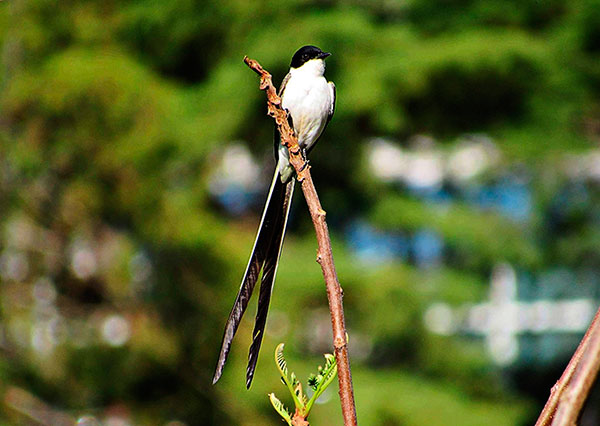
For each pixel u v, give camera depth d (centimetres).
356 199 1683
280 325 1447
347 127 1574
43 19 1491
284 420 243
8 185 1384
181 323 1388
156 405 1396
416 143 1714
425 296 1505
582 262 1744
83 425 1358
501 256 1591
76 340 1407
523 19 1641
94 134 1318
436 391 1480
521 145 1625
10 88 1357
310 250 1575
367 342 1573
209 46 1656
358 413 1373
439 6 1630
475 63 1490
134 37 1620
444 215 1598
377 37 1528
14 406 1332
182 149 1355
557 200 1720
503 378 1809
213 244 1370
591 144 1681
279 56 1485
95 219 1401
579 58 1645
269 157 1727
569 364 230
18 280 1406
